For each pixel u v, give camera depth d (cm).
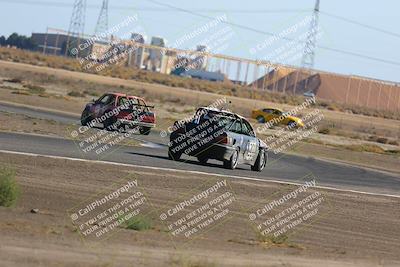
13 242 2694
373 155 11794
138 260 2712
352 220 4681
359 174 8150
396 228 4650
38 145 5966
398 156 12481
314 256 3306
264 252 3238
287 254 3266
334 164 9012
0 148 5356
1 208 3403
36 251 2616
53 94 15112
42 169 4700
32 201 3722
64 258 2580
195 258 2872
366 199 5759
